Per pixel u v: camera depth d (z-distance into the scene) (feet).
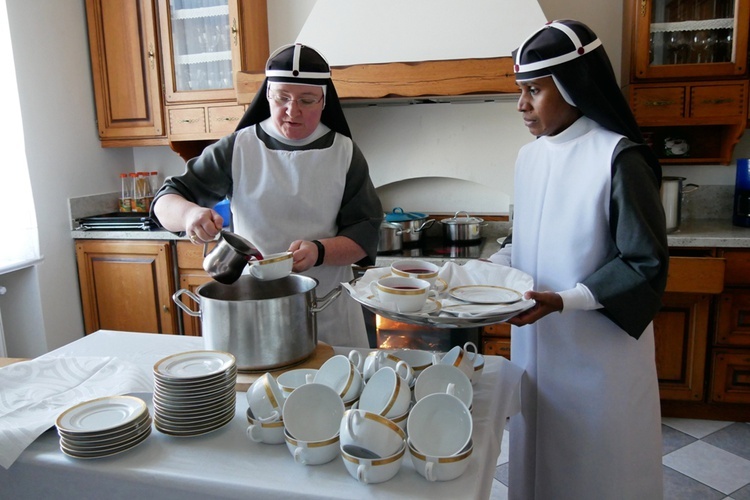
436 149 10.09
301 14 10.37
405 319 3.73
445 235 9.76
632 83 8.87
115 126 10.61
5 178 9.18
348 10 8.39
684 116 8.81
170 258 10.06
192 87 10.14
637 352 4.52
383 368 3.39
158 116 10.32
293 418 3.12
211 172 5.35
